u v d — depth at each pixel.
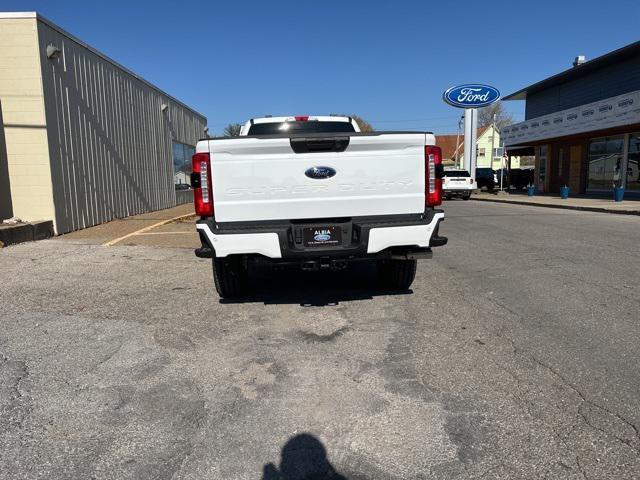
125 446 2.95
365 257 5.23
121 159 15.06
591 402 3.40
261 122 7.84
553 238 10.73
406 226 5.08
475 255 8.75
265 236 4.96
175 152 21.59
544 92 29.73
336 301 5.93
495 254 8.84
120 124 15.01
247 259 5.18
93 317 5.36
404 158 5.16
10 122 10.48
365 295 6.17
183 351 4.39
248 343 4.58
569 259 8.26
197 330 4.94
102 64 13.70
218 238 4.95
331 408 3.37
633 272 7.22
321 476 2.68
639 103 18.73
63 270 7.70
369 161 5.11
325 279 7.11
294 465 2.77
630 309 5.44
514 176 37.56
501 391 3.57
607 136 24.78
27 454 2.88
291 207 5.09
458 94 31.73
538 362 4.06
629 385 3.64
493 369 3.94
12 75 10.35
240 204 5.05
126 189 15.49
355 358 4.20
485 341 4.54
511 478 2.63
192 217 16.30
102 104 13.65
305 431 3.10
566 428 3.08
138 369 4.02
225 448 2.93
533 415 3.24
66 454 2.88
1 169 10.59
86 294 6.30
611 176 24.78
